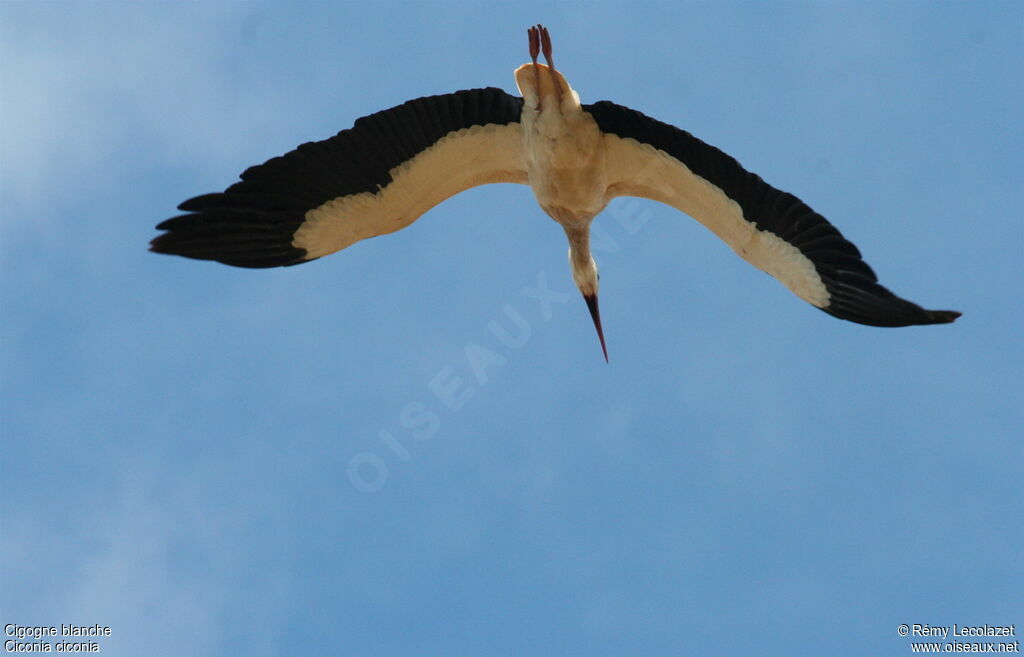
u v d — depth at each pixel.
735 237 19.36
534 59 18.86
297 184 19.58
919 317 18.27
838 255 18.58
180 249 19.36
